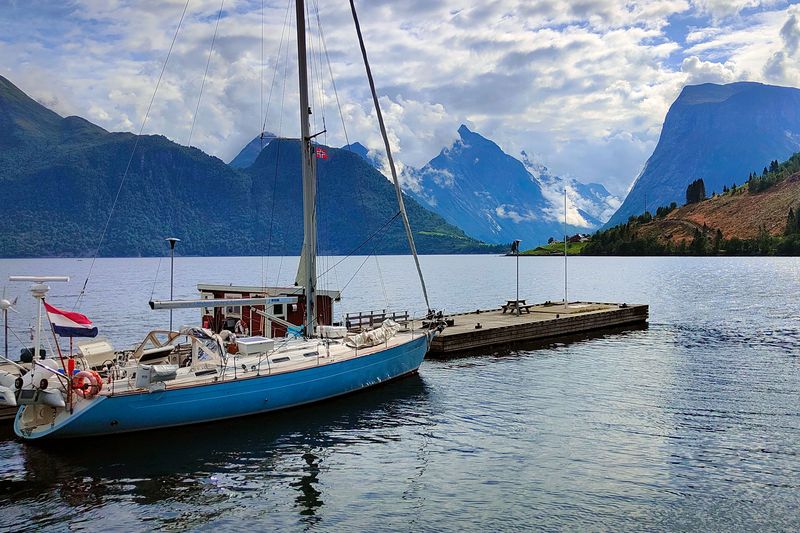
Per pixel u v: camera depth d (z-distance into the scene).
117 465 20.02
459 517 16.50
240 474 19.42
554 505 17.11
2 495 17.94
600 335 49.78
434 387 30.56
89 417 20.64
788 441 22.14
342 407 26.58
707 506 16.97
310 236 29.31
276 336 32.59
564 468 19.70
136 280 151.12
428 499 17.61
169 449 21.33
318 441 22.33
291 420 24.62
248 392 23.64
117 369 22.83
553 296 93.94
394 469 19.80
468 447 21.77
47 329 57.41
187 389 22.16
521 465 20.02
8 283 135.50
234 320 29.45
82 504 17.41
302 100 28.42
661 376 33.47
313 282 29.50
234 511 17.00
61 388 20.98
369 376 28.48
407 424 24.38
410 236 34.50
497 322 48.12
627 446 21.72
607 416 25.52
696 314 65.81
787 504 17.06
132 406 21.22
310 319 29.47
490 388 30.48
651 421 24.72
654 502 17.23
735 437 22.62
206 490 18.31
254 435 22.83
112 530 15.94
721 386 30.98
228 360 24.38
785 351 41.75
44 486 18.52
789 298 85.25
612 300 84.69
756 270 166.38
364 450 21.47
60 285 129.88
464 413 26.00
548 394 29.31
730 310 69.81
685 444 21.86
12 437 22.81
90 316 69.88
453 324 46.88
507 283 129.62
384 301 86.88
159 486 18.58
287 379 24.72
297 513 16.88
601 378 32.94
